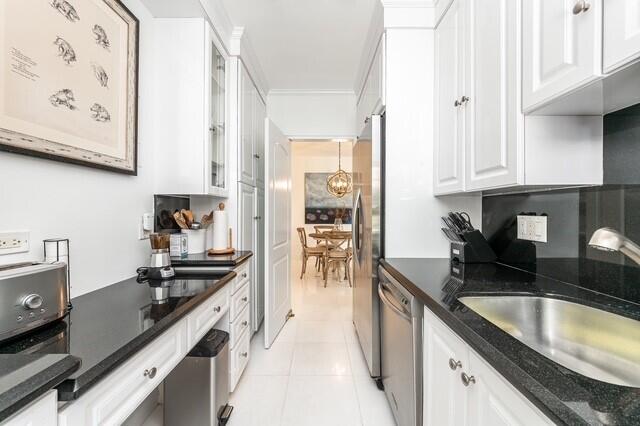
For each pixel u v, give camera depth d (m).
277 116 3.33
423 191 1.84
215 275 1.57
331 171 6.60
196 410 1.44
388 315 1.64
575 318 0.98
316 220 6.58
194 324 1.19
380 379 1.89
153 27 1.78
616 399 0.47
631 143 0.93
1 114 0.90
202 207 2.19
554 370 0.55
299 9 2.06
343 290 4.34
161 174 1.80
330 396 1.82
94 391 0.67
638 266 0.92
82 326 0.88
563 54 0.81
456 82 1.53
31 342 0.77
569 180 1.01
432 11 1.83
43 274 0.83
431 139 1.84
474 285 1.18
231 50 2.20
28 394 0.50
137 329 0.86
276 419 1.62
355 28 2.27
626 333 0.85
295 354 2.35
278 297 2.73
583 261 1.11
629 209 0.94
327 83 3.16
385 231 1.86
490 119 1.20
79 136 1.19
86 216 1.26
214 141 2.03
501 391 0.65
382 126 1.92
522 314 1.07
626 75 0.70
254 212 2.70
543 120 1.01
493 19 1.17
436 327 1.03
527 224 1.41
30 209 1.02
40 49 1.02
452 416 0.90
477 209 1.83
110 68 1.37
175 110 1.80
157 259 1.49
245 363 2.01
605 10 0.69
